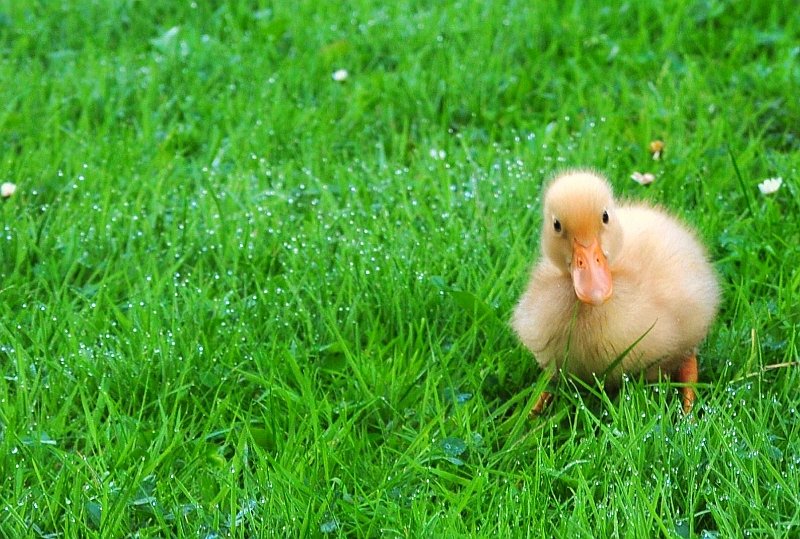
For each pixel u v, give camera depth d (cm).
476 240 873
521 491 634
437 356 771
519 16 1205
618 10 1204
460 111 1082
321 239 881
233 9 1284
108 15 1282
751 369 731
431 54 1173
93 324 791
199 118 1084
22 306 830
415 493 649
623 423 676
